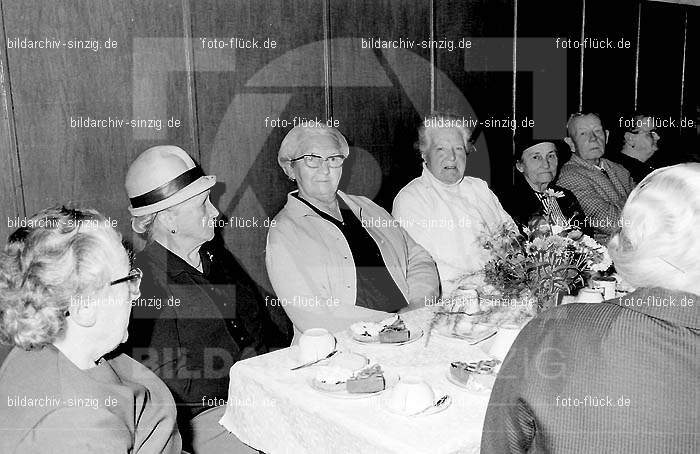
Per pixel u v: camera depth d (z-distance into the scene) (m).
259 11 2.87
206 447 1.94
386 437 1.33
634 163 4.48
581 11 4.31
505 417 1.01
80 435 1.03
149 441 1.27
